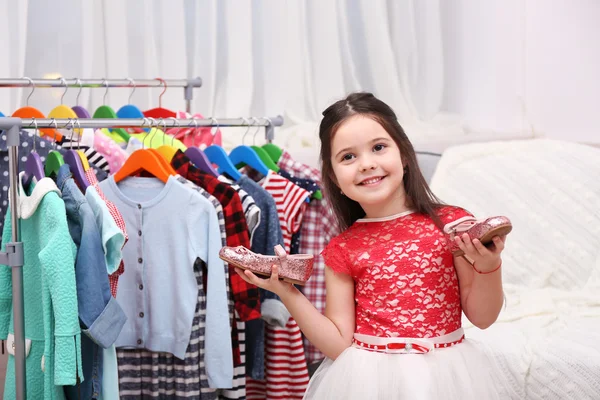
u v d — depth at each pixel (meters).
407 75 3.15
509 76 3.15
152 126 1.99
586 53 3.00
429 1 3.14
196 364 1.86
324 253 1.52
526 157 2.59
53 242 1.56
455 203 2.53
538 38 3.09
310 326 1.45
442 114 3.17
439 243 1.44
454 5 3.15
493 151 2.65
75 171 1.76
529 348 1.92
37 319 1.69
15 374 1.64
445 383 1.37
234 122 2.17
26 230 1.69
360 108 1.47
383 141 1.45
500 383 1.66
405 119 3.14
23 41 2.58
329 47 3.03
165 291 1.87
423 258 1.43
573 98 3.04
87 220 1.63
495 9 3.13
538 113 3.13
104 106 2.39
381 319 1.44
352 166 1.45
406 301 1.43
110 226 1.63
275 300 2.03
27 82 2.28
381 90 3.12
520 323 2.12
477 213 2.49
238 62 2.90
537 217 2.45
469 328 2.07
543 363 1.87
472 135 3.13
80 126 1.83
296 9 2.98
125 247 1.90
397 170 1.45
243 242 1.88
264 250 2.03
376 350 1.43
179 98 2.84
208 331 1.82
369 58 3.09
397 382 1.38
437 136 3.08
